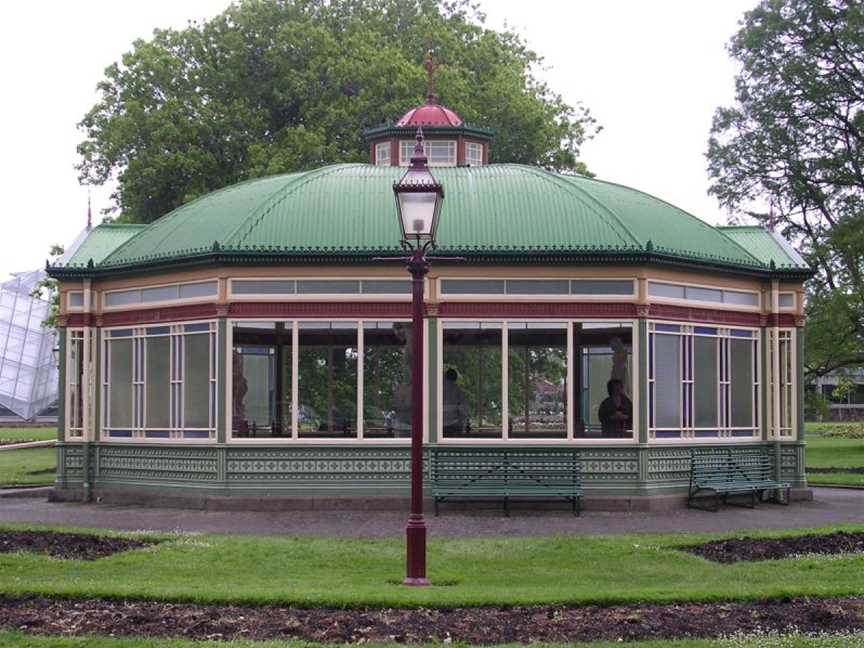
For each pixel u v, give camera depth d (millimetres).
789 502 23984
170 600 12367
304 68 44938
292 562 15492
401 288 22250
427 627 11406
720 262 23484
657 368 22516
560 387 22250
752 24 47906
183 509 22156
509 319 22125
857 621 11797
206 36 45531
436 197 14133
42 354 87312
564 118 50062
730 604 12547
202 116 43344
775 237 26109
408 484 21984
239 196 24562
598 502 21906
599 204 23359
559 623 11609
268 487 22000
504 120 44594
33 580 13750
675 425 22828
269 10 45438
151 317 23516
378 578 14375
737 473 23281
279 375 22547
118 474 23922
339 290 22250
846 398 94938
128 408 23922
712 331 23719
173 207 43500
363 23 47500
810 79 45656
